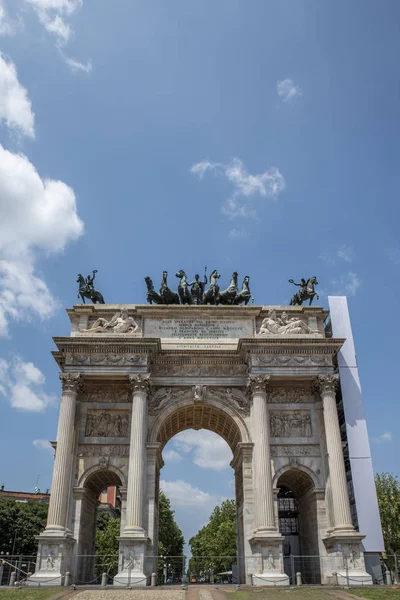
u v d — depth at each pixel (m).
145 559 47.91
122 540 47.31
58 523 48.44
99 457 53.91
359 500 54.47
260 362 55.53
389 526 82.12
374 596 37.03
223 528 132.50
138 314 60.56
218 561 131.75
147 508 51.44
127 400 56.75
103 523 131.88
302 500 58.56
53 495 49.34
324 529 51.44
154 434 54.62
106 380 56.00
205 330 60.00
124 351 55.44
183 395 56.88
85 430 55.22
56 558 46.72
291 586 44.31
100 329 58.47
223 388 57.38
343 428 60.47
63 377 53.97
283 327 58.94
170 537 129.75
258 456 51.62
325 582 49.38
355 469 55.69
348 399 58.72
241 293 63.88
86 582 52.50
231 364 58.00
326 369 55.59
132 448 51.41
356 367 60.22
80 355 55.50
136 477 50.16
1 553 93.81
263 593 39.28
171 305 60.66
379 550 52.69
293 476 56.91
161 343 58.75
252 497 52.34
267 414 53.81
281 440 54.94
